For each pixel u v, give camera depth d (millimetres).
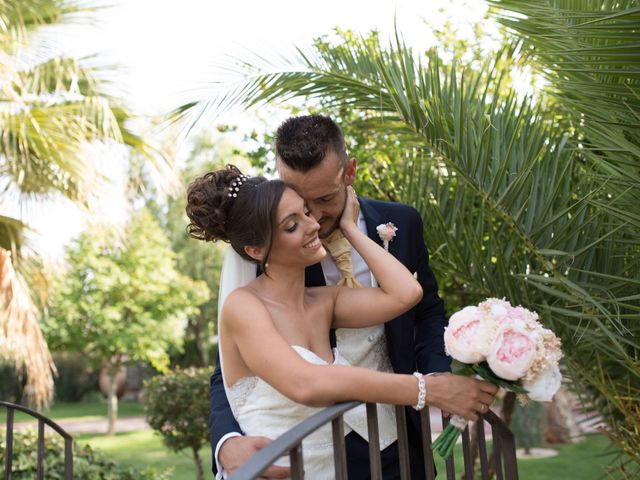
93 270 13812
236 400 1906
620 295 2570
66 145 5008
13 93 4773
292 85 3018
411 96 2746
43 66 5281
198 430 6477
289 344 1843
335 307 2008
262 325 1741
